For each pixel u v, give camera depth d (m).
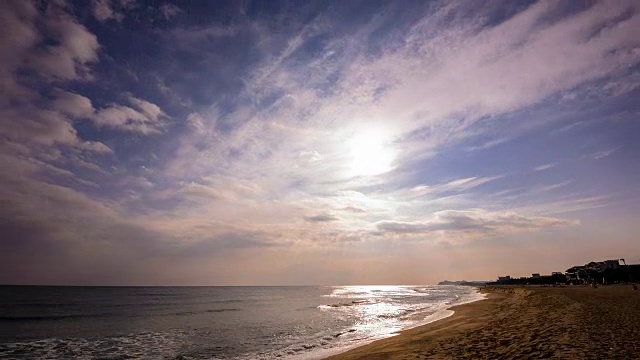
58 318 40.66
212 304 64.81
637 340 11.41
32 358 18.28
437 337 16.94
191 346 20.34
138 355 18.23
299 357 15.77
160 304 65.62
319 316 37.38
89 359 17.62
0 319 39.78
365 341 19.09
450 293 107.69
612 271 116.94
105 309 53.69
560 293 48.59
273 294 120.62
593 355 9.67
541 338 13.12
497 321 21.62
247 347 19.45
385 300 72.19
